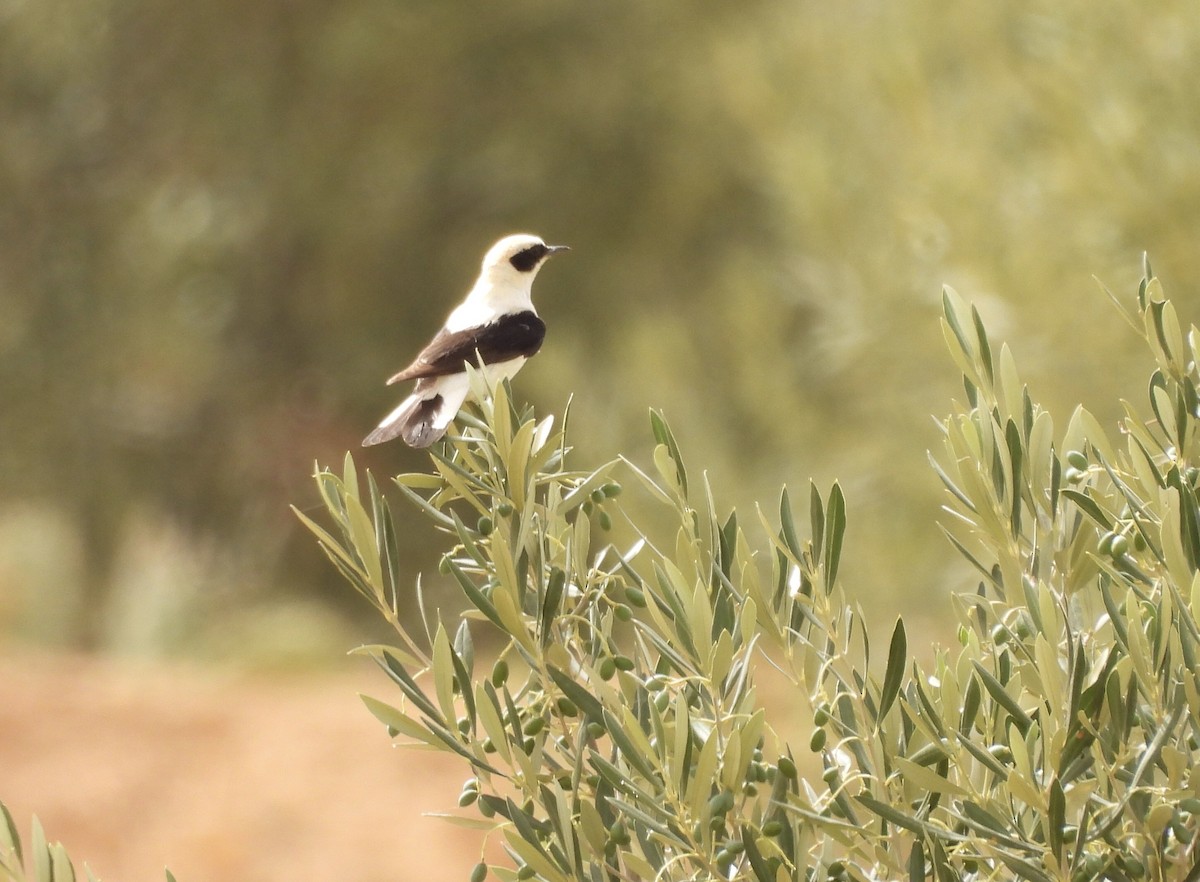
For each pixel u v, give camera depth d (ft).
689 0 121.60
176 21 127.34
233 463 130.52
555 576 13.12
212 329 130.82
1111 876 12.16
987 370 14.10
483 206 127.44
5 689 73.05
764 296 49.85
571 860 12.21
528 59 124.88
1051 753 11.71
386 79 125.39
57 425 128.16
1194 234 33.42
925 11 43.04
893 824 12.92
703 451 44.62
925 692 12.68
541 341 23.34
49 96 129.70
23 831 57.62
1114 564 12.80
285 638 104.42
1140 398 33.60
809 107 49.29
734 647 13.64
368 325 128.47
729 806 12.25
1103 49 35.70
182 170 132.16
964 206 37.76
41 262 129.70
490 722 12.87
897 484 40.24
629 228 121.19
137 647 107.96
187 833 58.18
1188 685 11.47
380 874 55.62
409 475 13.91
